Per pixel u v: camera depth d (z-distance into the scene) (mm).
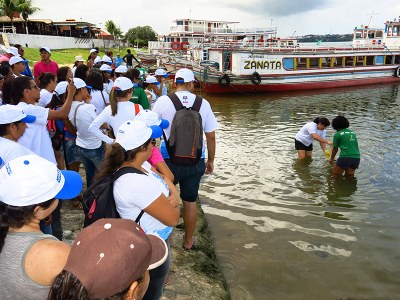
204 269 3990
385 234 5234
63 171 1814
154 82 7957
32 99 3625
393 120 14047
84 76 6000
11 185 1581
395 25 29250
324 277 4254
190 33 38531
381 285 4109
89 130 3975
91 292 1195
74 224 4398
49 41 43000
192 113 3584
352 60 26766
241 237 5152
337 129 7539
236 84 22844
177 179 3723
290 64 23875
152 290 2055
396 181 7258
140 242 1328
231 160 8727
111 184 2264
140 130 2322
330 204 6227
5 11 43344
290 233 5277
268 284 4105
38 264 1495
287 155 9094
